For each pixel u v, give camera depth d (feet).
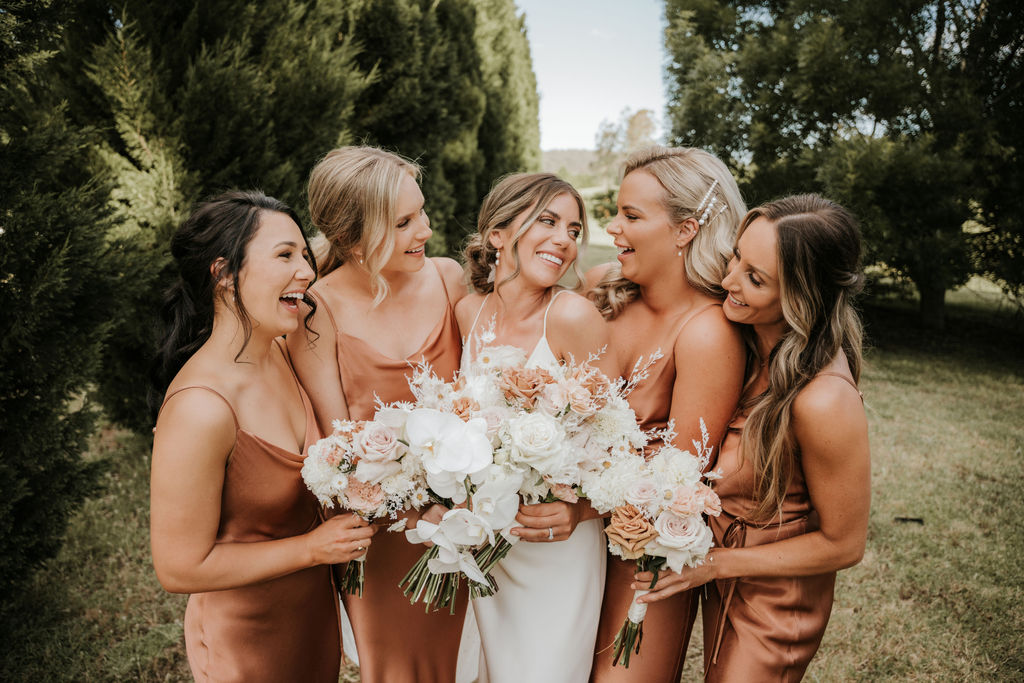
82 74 14.23
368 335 6.98
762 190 35.12
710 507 5.20
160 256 13.74
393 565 6.73
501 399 5.79
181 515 4.98
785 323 5.90
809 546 5.75
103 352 15.02
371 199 6.39
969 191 29.78
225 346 5.34
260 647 5.76
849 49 32.14
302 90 16.35
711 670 6.48
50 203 9.70
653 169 6.47
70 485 10.46
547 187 6.39
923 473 17.19
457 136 29.50
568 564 6.43
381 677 6.93
